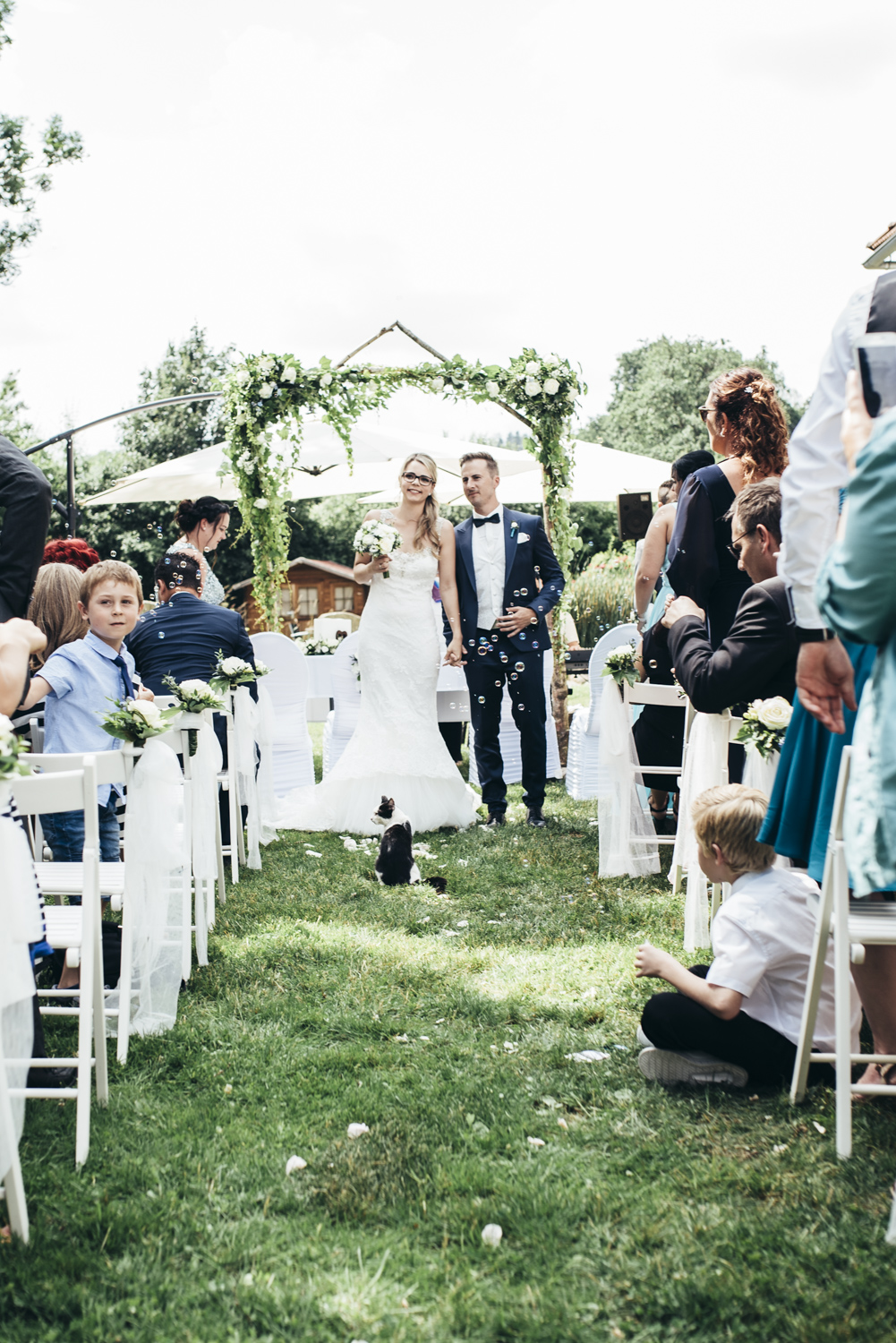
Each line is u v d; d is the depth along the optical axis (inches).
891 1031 98.0
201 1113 98.9
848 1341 64.4
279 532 282.8
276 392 273.3
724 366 1706.4
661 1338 66.2
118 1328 67.3
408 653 233.6
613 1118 96.7
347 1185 84.7
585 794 266.8
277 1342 66.2
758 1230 76.5
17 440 893.2
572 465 288.5
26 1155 91.0
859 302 79.0
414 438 357.7
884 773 67.2
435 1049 114.3
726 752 149.9
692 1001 101.7
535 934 157.1
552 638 297.4
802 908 101.2
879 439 62.4
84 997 92.8
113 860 140.3
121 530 1059.3
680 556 145.3
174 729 129.9
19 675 94.8
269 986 135.8
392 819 198.4
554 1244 76.2
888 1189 81.9
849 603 65.1
